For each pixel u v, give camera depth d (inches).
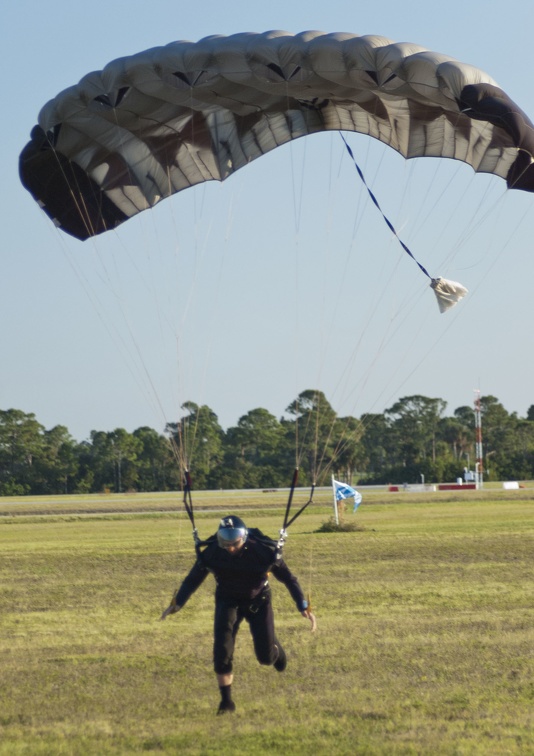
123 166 741.9
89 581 1163.3
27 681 569.3
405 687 535.8
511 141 602.2
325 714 471.2
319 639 704.4
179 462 562.6
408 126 705.0
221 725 451.5
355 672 583.8
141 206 767.7
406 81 604.7
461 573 1144.8
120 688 548.4
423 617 802.2
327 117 738.2
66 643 711.1
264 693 530.6
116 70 647.8
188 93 663.1
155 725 456.1
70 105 676.7
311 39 614.9
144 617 849.5
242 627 772.6
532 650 641.6
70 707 500.1
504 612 818.8
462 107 594.9
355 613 839.7
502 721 450.3
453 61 596.1
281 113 733.9
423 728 437.1
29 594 1035.3
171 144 737.6
